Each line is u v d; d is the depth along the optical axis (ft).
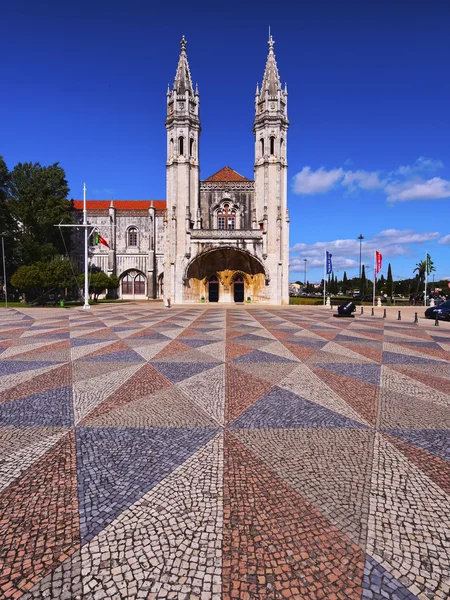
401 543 10.75
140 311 96.43
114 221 180.96
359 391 25.44
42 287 130.00
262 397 23.98
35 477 14.19
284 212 136.26
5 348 40.70
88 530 11.22
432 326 65.67
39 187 156.87
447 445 17.20
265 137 133.90
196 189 135.95
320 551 10.41
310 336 50.62
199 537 10.94
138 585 9.24
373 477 14.30
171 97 135.54
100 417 20.43
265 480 14.05
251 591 9.07
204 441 17.43
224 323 66.23
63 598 8.87
